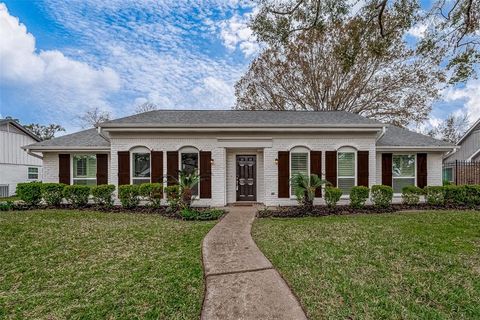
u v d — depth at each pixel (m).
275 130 10.89
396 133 13.32
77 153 11.77
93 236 6.33
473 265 4.58
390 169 11.60
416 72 18.41
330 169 10.98
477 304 3.38
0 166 18.52
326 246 5.51
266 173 11.11
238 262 4.63
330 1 7.38
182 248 5.47
